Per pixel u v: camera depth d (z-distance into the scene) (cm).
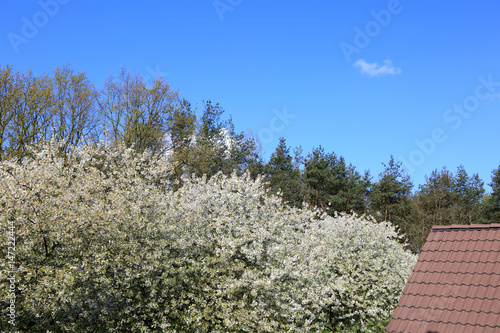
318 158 3825
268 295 1107
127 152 1303
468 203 3534
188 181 1388
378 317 1397
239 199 1243
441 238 944
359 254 1488
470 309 762
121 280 977
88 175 1159
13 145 2145
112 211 1023
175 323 1010
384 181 3697
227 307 1030
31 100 2273
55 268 902
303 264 1148
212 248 1164
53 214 961
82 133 2584
